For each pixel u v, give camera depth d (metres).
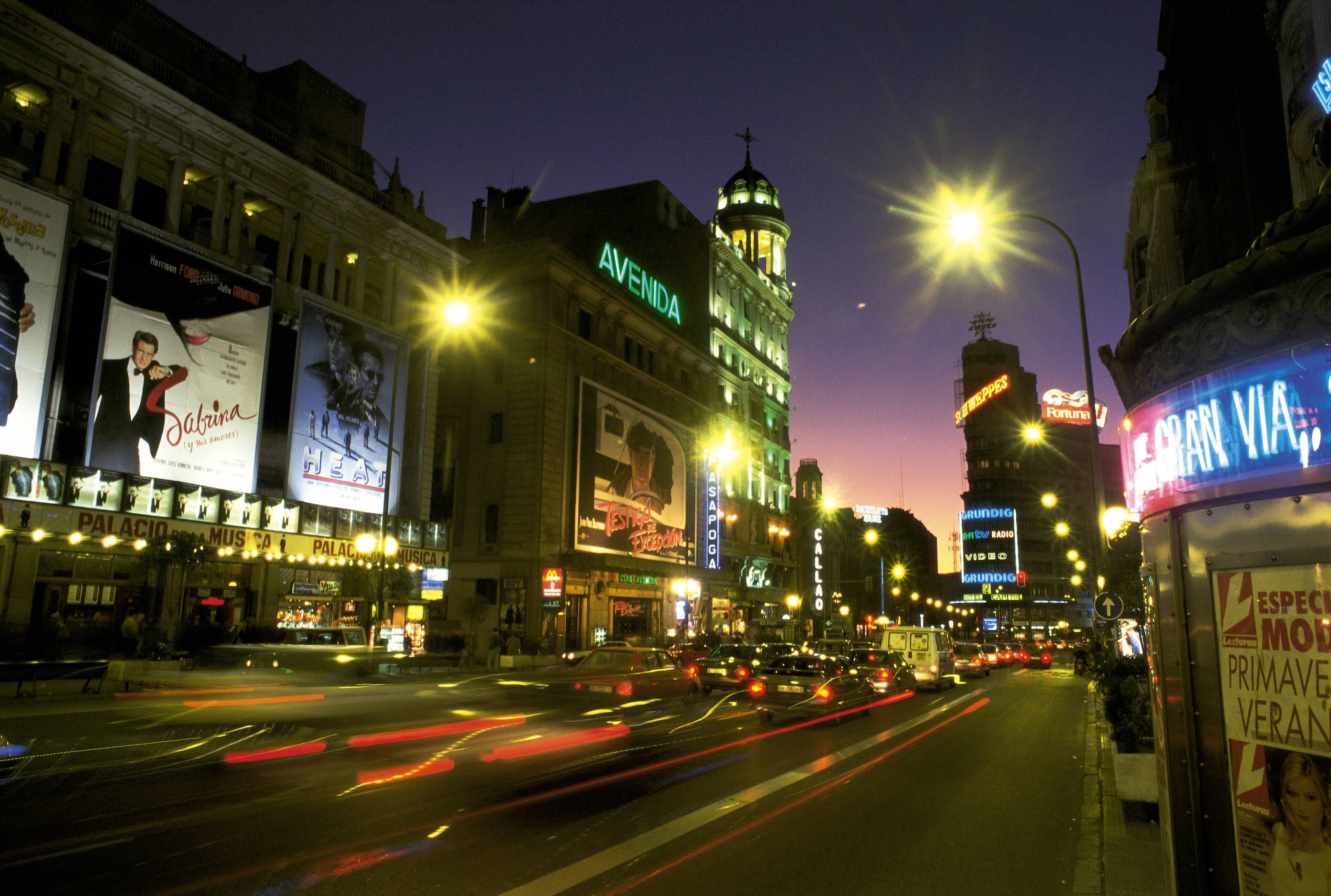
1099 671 10.60
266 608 30.25
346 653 19.67
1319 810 2.80
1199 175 17.69
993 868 7.11
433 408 36.66
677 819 8.64
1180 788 3.43
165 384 25.03
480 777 10.70
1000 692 28.33
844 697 17.78
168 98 25.52
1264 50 15.90
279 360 28.89
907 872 6.96
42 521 21.77
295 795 9.38
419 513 35.38
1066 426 127.88
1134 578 21.92
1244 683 3.12
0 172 21.25
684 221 66.00
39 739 12.96
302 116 30.81
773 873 6.86
